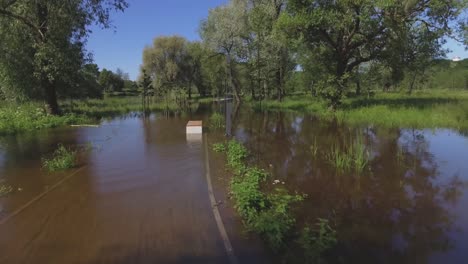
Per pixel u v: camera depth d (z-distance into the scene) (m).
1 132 13.34
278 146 10.12
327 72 20.02
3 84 19.06
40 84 19.14
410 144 9.70
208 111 25.47
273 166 7.67
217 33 29.52
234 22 28.80
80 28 17.47
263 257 3.58
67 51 17.30
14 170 7.44
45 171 7.29
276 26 17.94
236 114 20.59
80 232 4.23
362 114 16.06
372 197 5.55
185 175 6.77
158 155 8.77
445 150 8.82
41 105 20.47
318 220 4.61
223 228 4.25
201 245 3.83
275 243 3.72
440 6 14.75
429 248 3.84
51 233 4.23
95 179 6.58
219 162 7.90
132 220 4.55
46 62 17.62
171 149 9.58
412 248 3.84
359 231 4.29
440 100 21.78
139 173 6.96
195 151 9.23
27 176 6.91
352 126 13.77
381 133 11.77
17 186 6.24
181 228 4.28
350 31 17.59
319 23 16.31
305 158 8.44
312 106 22.81
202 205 5.07
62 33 15.81
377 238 4.09
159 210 4.89
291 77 33.28
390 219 4.65
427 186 6.06
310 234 4.04
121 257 3.60
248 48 30.39
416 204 5.20
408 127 12.70
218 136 12.09
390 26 15.63
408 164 7.57
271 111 22.42
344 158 7.82
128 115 23.30
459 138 10.37
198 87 56.56
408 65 18.52
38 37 16.67
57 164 7.54
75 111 23.16
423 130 11.97
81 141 11.45
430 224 4.48
